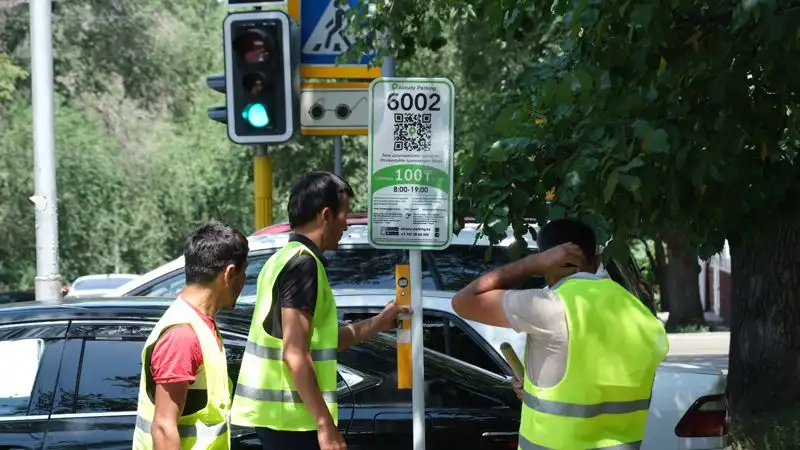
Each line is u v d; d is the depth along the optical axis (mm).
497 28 12422
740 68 9812
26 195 62062
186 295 7219
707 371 10688
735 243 10812
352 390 9383
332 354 8109
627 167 9211
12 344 9133
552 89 10086
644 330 7195
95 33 63375
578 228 7621
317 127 16859
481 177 10281
